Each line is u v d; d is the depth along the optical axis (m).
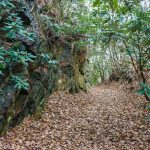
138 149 8.48
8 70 9.05
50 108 12.90
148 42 9.23
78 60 21.48
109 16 9.52
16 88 9.14
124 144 8.97
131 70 23.78
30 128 10.04
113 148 8.65
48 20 12.44
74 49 19.70
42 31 12.16
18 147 8.12
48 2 13.56
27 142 8.69
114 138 9.62
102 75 39.00
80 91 19.94
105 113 14.02
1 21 9.29
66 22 14.67
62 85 16.83
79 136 9.86
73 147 8.70
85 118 12.65
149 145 8.76
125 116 12.98
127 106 15.61
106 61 36.12
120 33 9.56
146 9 9.45
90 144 9.03
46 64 12.59
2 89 8.84
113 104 17.08
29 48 9.93
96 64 39.69
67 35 14.78
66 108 13.77
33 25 10.76
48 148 8.43
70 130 10.53
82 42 15.30
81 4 15.18
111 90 27.12
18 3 10.36
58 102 14.22
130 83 23.27
